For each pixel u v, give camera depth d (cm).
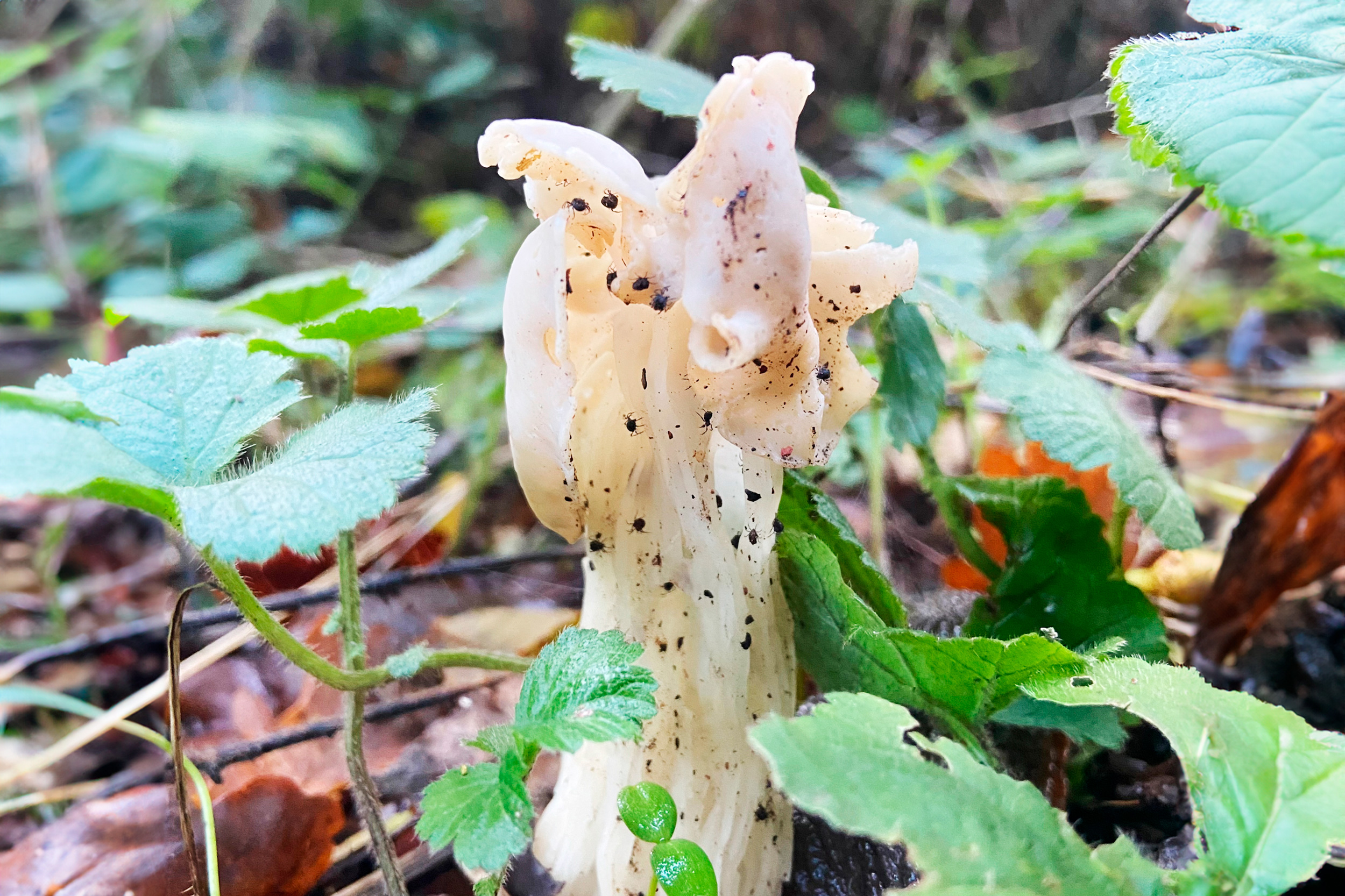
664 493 11
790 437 10
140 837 14
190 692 18
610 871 11
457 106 50
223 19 49
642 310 10
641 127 49
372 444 9
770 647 11
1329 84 10
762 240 9
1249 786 8
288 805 14
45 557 26
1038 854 8
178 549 19
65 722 20
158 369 10
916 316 15
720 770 11
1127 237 32
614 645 10
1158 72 11
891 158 35
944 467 25
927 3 49
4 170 43
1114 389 21
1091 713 11
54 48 44
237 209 38
